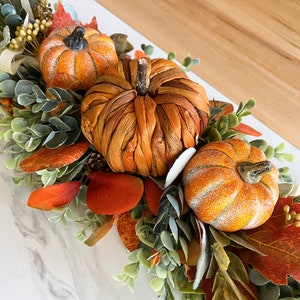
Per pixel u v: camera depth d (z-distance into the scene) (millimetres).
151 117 352
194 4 686
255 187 343
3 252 399
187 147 361
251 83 612
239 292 326
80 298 383
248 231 356
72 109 401
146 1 676
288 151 490
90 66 408
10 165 414
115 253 404
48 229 413
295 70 633
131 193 368
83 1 581
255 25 677
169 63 389
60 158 381
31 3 468
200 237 343
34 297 380
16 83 427
